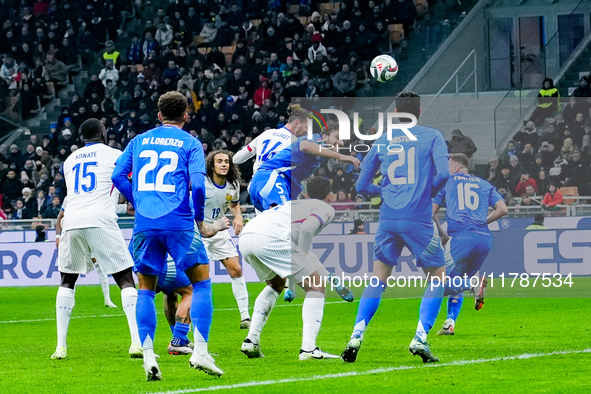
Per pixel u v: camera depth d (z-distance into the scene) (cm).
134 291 1222
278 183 1295
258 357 1181
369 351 1227
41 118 4153
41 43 4325
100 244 1212
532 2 3700
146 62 3931
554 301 1955
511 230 2281
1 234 2769
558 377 982
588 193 2792
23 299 2398
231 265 1598
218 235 1588
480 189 1295
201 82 3769
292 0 4247
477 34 3725
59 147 3728
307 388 933
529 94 3359
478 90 3669
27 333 1606
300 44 3800
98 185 1227
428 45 3756
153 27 4103
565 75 3578
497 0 3747
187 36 4094
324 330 1510
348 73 3597
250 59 3791
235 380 991
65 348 1228
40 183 3428
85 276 2822
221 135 3462
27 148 3884
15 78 4194
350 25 3784
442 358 1138
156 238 971
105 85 3978
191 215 985
